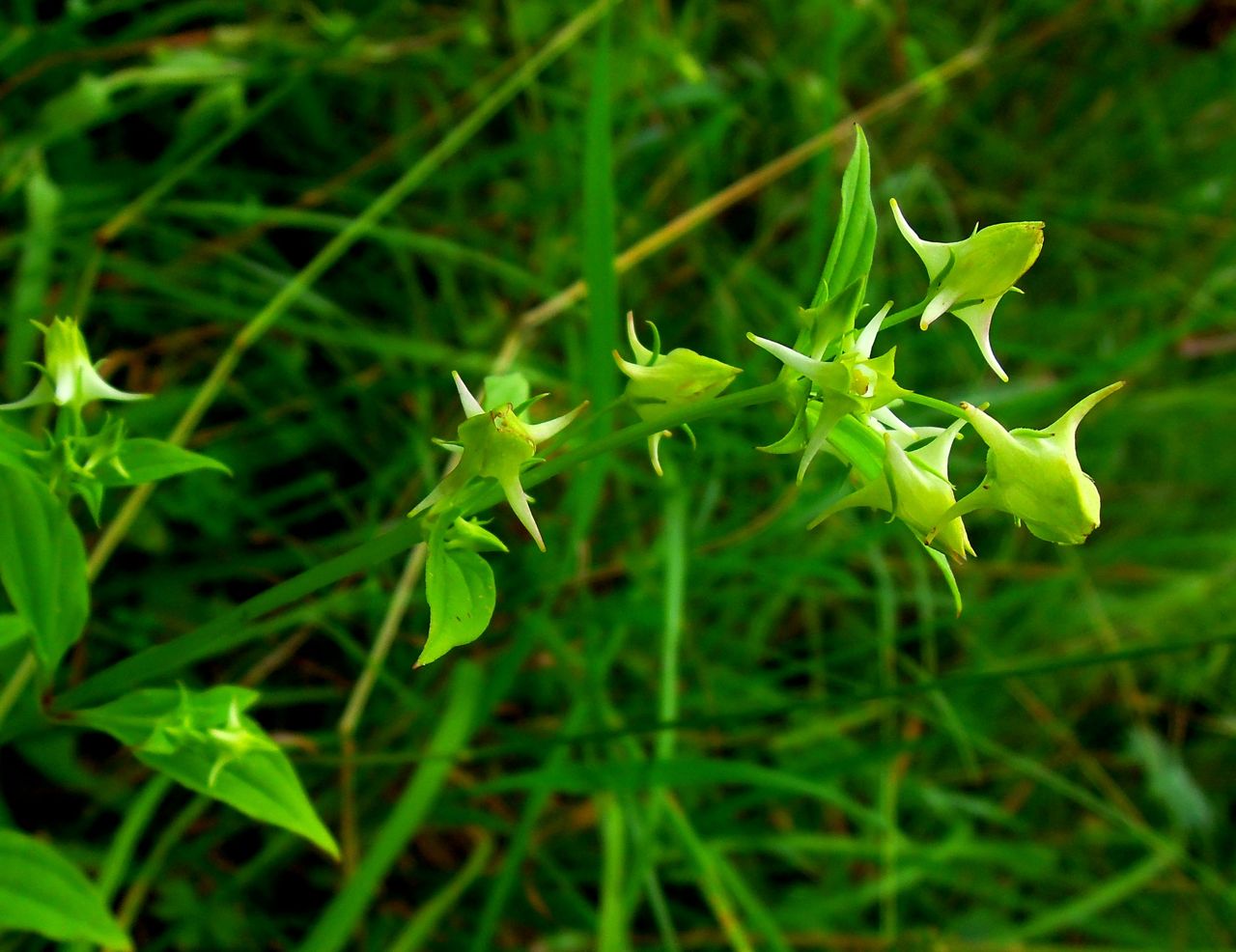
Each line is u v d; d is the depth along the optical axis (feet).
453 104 0.74
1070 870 0.69
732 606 0.63
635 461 0.68
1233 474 0.83
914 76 0.84
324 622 0.55
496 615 0.61
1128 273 0.87
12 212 0.62
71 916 0.37
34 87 0.65
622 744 0.58
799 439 0.34
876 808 0.66
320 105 0.70
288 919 0.54
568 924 0.57
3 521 0.39
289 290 0.57
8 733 0.40
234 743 0.39
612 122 0.74
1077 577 0.69
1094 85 0.93
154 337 0.63
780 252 0.78
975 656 0.71
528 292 0.70
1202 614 0.75
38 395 0.38
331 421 0.61
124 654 0.55
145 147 0.69
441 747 0.51
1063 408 0.80
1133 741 0.70
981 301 0.35
